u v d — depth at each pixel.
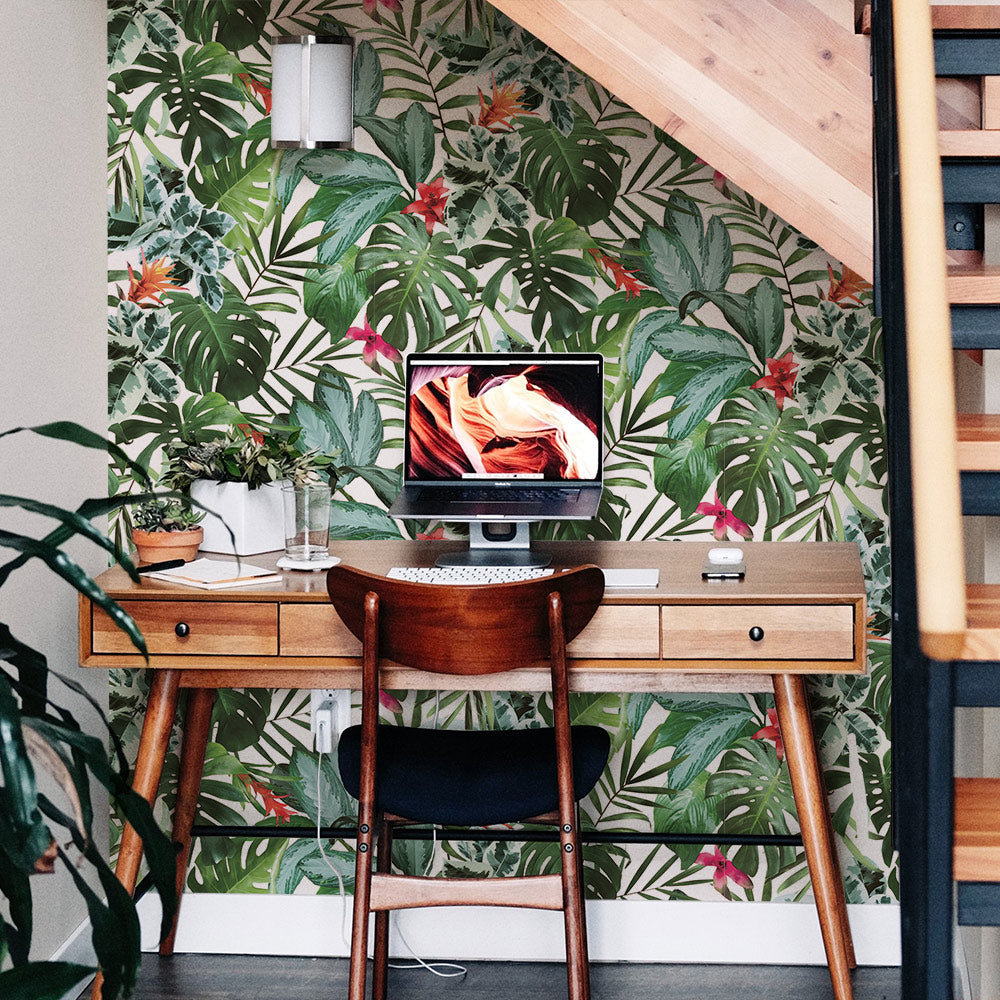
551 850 2.97
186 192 2.92
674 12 2.11
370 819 2.26
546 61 2.84
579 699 2.93
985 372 2.36
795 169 2.09
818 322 2.84
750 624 2.38
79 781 1.53
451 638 2.21
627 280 2.87
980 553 2.53
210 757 3.00
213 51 2.88
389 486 2.95
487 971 2.90
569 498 2.73
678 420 2.89
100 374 2.93
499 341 2.91
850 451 2.87
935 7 2.09
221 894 2.99
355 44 2.86
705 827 2.95
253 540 2.76
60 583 2.72
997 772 2.35
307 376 2.94
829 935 2.46
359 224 2.90
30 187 2.56
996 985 2.32
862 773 2.91
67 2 2.71
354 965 2.25
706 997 2.76
